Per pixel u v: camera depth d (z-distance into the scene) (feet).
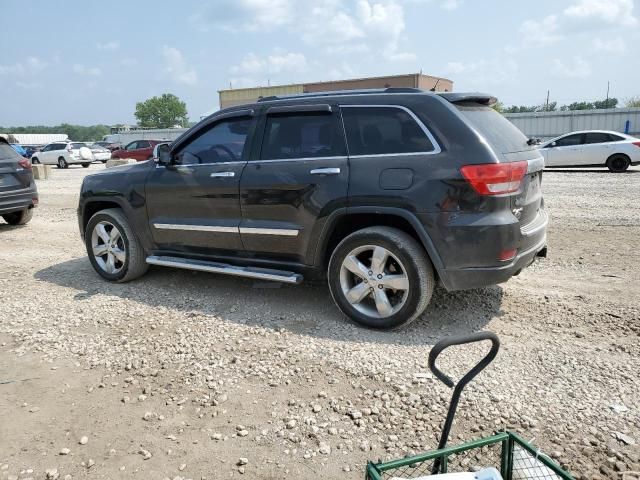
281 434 9.71
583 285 17.30
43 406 10.90
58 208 39.93
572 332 13.60
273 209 15.06
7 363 12.86
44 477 8.75
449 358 12.28
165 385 11.60
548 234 25.35
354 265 13.96
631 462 8.68
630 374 11.38
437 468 7.16
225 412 10.48
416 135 13.25
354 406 10.50
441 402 10.50
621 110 103.65
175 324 14.93
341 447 9.29
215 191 16.06
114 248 18.81
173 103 378.12
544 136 110.63
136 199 17.90
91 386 11.66
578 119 107.34
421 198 12.81
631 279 17.80
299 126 14.96
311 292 17.28
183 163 17.11
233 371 12.09
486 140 12.71
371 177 13.44
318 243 14.48
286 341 13.55
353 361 12.30
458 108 13.26
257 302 16.49
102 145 141.59
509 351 12.61
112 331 14.60
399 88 14.17
